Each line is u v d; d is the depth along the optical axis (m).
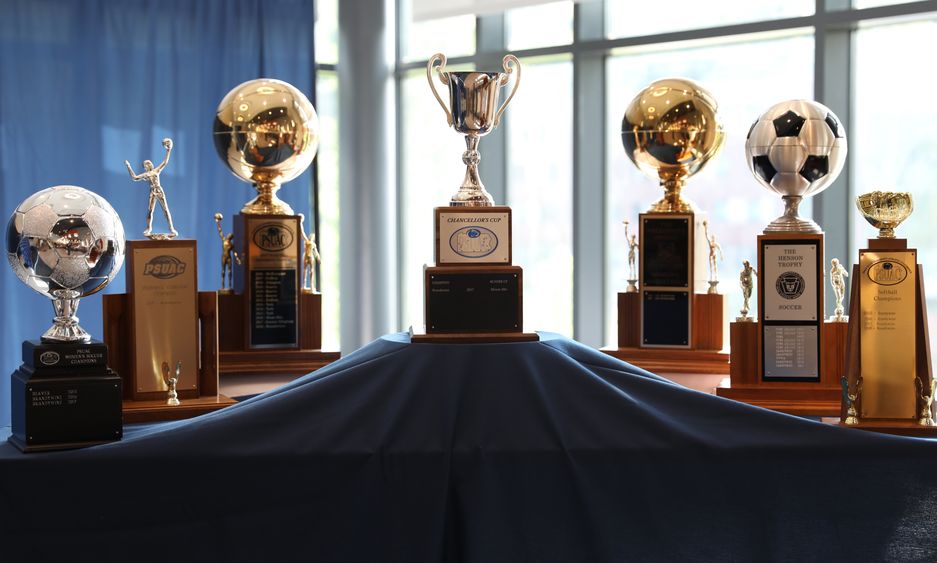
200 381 2.51
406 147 5.66
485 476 1.84
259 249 2.92
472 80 2.21
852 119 4.21
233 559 1.86
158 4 4.66
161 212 4.70
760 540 1.88
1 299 4.27
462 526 1.85
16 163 4.31
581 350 2.15
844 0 4.09
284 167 2.94
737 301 4.75
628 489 1.87
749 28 4.29
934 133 4.03
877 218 2.21
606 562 1.86
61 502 1.86
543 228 5.24
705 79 4.68
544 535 1.86
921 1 3.81
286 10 4.99
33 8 4.34
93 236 2.05
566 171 5.12
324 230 5.50
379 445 1.85
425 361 2.04
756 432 1.92
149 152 4.65
